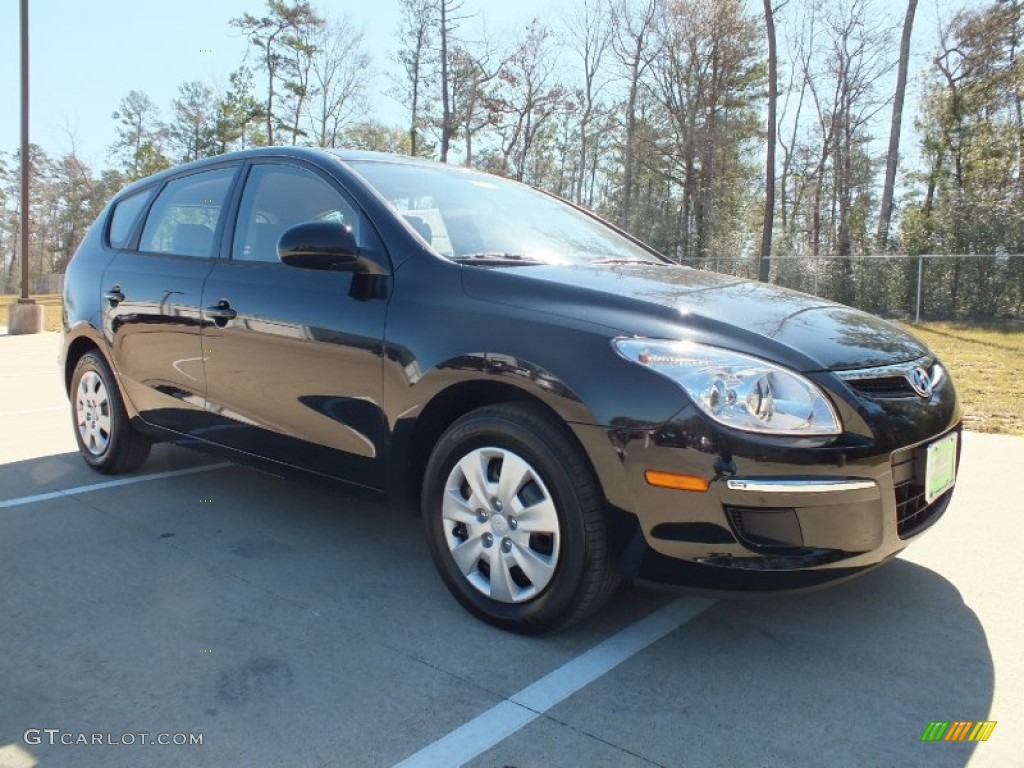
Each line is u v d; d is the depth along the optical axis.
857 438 2.31
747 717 2.20
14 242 71.25
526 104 38.12
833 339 2.57
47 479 4.57
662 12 34.47
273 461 3.46
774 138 23.28
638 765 1.98
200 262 3.81
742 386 2.27
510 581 2.64
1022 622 2.79
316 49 46.00
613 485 2.37
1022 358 11.41
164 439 4.09
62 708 2.21
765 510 2.24
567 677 2.40
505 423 2.57
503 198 3.86
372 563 3.33
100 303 4.38
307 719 2.17
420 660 2.50
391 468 2.94
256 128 47.25
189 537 3.62
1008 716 2.20
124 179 62.12
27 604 2.89
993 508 4.10
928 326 17.16
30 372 9.38
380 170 3.51
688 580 2.33
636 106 37.38
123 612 2.83
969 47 25.50
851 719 2.19
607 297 2.62
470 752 2.03
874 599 2.99
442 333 2.74
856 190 37.81
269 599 2.95
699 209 36.28
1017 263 17.80
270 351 3.32
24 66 15.87
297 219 3.48
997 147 22.95
